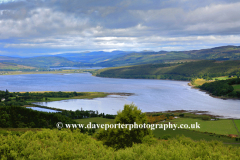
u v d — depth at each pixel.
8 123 58.06
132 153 18.05
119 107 167.62
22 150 17.27
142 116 29.45
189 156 17.83
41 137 21.00
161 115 131.75
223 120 112.75
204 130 82.75
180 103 187.75
